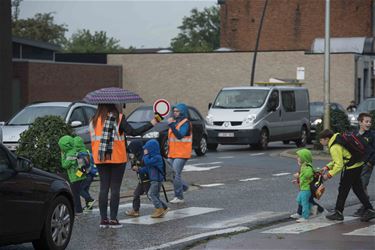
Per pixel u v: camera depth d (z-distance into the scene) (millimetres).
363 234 18312
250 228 19438
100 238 18000
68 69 80312
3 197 14219
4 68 54500
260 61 90250
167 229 19312
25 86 73688
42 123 26219
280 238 17797
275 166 37250
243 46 116000
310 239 17609
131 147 21516
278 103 51375
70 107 33031
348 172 20219
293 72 88312
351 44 96000
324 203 23922
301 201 20734
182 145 24172
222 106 50219
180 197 24312
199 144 43750
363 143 20125
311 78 87375
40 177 15594
